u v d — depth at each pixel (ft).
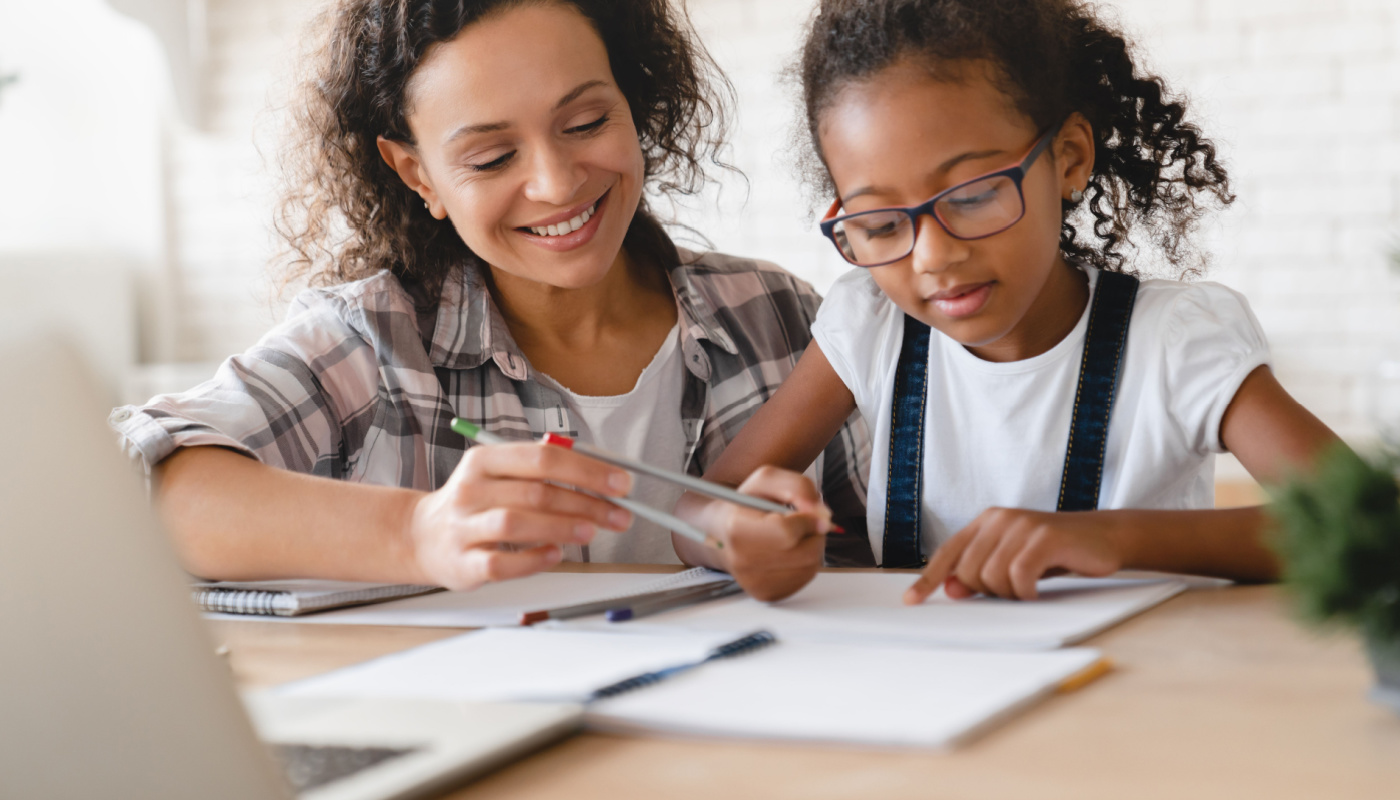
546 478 2.49
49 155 13.32
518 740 1.59
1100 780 1.42
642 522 4.27
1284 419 3.24
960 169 3.04
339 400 3.95
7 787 1.33
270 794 1.35
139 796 1.33
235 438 3.56
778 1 11.37
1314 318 10.02
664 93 4.55
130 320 13.07
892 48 3.07
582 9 3.83
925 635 2.18
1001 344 3.67
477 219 3.76
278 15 12.81
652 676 1.88
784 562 2.59
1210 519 2.69
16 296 12.37
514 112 3.59
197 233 13.25
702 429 4.34
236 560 2.91
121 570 1.36
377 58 3.83
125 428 3.17
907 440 3.82
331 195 4.54
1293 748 1.51
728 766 1.54
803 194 4.29
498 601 2.81
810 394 3.92
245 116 13.01
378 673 2.05
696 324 4.39
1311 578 1.47
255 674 2.20
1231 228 10.16
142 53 13.05
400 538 2.71
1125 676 1.89
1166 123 3.98
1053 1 3.44
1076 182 3.43
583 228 3.82
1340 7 9.87
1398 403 9.49
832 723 1.62
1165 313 3.53
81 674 1.34
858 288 4.02
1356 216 9.90
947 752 1.54
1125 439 3.55
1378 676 1.59
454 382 4.13
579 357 4.34
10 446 1.36
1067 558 2.53
